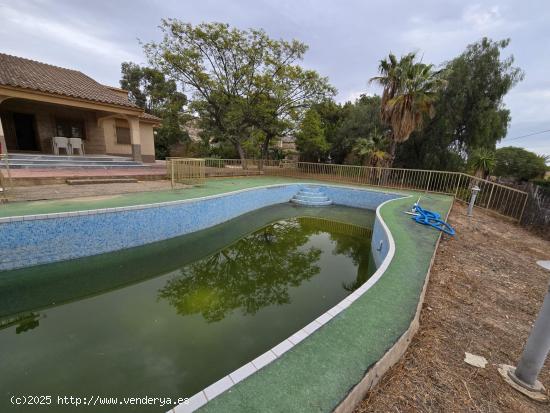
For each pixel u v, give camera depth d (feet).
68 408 6.49
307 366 5.79
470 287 10.85
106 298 12.40
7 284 12.46
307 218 29.89
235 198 26.45
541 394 5.68
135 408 6.59
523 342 7.63
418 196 31.76
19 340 9.21
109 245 16.14
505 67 41.81
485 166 39.78
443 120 44.60
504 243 17.69
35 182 22.29
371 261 18.29
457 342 7.36
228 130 46.29
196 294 13.30
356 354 6.21
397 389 5.64
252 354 8.85
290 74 42.80
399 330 7.23
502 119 44.14
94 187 23.71
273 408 4.72
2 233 12.62
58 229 14.19
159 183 28.60
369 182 41.16
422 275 10.91
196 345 9.22
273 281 15.17
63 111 36.76
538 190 23.99
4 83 24.58
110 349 8.84
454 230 18.94
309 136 51.85
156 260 16.55
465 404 5.33
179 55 39.22
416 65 36.27
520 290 11.09
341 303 8.53
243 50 40.73
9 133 33.17
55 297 12.14
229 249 19.97
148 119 44.86
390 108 38.09
